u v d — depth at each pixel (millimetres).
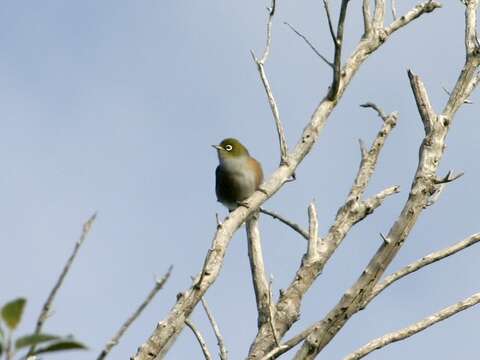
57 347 4359
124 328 6160
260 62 13203
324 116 13594
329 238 13633
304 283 13211
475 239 11844
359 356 10328
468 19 14391
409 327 10555
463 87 13742
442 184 13031
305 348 10883
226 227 11906
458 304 10891
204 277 10773
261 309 13500
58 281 5789
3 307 4160
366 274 11414
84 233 5930
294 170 13148
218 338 11547
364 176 14055
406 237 11898
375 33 14758
